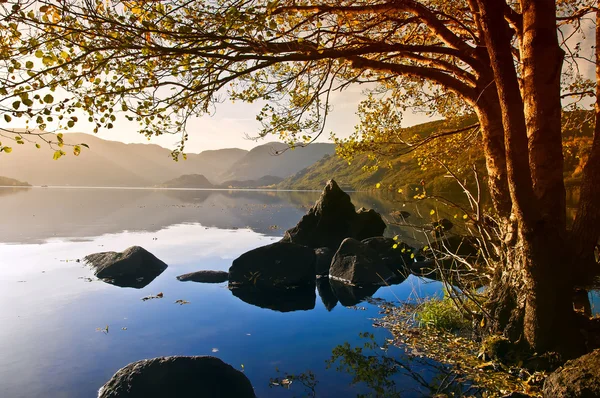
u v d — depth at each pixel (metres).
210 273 16.30
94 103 5.80
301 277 15.60
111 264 16.50
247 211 58.25
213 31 6.76
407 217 40.94
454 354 8.14
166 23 6.31
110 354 8.45
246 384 6.81
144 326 10.33
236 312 11.73
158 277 16.20
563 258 6.93
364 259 16.78
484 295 9.62
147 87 6.34
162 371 6.61
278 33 7.34
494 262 9.52
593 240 7.30
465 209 9.38
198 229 33.78
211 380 6.58
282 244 16.55
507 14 9.38
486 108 10.03
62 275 16.02
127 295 13.38
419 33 12.53
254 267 15.75
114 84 6.13
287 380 7.29
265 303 12.80
